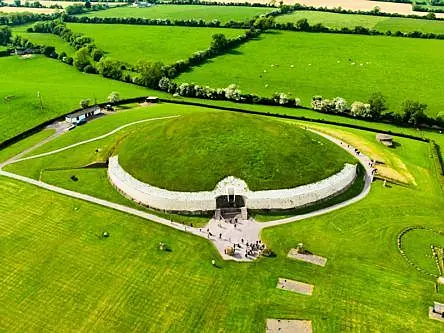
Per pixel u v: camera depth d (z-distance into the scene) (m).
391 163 111.94
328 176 99.00
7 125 134.88
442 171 109.06
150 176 98.25
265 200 91.88
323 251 80.88
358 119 145.00
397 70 188.75
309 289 72.06
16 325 65.00
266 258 78.94
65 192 98.62
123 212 91.69
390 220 89.94
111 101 153.88
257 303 69.25
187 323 65.50
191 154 101.12
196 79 183.88
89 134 128.12
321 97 155.62
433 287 72.69
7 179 104.06
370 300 69.94
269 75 187.38
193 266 76.69
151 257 78.62
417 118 139.25
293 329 64.69
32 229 85.81
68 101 155.50
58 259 77.94
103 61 196.75
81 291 71.06
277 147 102.69
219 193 93.00
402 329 64.69
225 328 64.75
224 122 109.56
